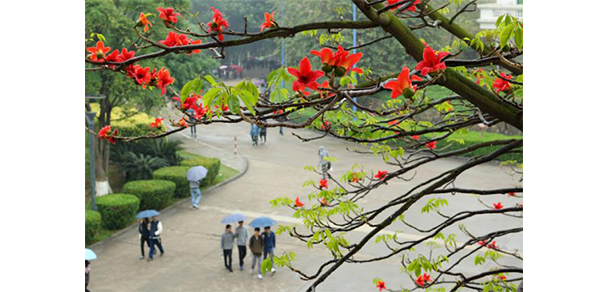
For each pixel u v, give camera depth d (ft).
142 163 72.79
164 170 69.26
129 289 43.70
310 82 7.42
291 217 60.75
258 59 178.19
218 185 72.95
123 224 57.31
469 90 9.68
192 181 64.13
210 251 51.47
